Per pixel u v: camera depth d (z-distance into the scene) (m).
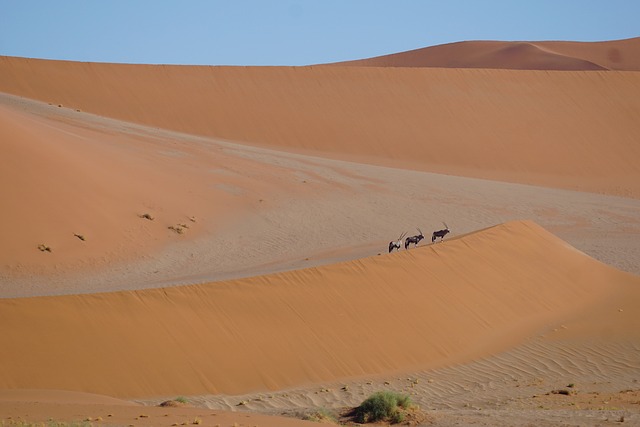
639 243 87.25
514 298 55.50
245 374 40.72
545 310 55.91
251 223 83.94
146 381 38.34
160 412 27.17
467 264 56.19
